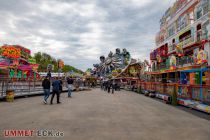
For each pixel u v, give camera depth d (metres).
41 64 90.12
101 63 87.56
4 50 37.16
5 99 15.77
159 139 5.79
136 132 6.53
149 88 27.62
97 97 21.31
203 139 6.00
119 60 74.69
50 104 13.66
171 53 26.97
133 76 54.50
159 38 35.16
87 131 6.44
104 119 8.66
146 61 43.34
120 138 5.75
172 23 28.81
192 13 22.72
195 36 20.39
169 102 16.95
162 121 8.74
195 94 13.62
